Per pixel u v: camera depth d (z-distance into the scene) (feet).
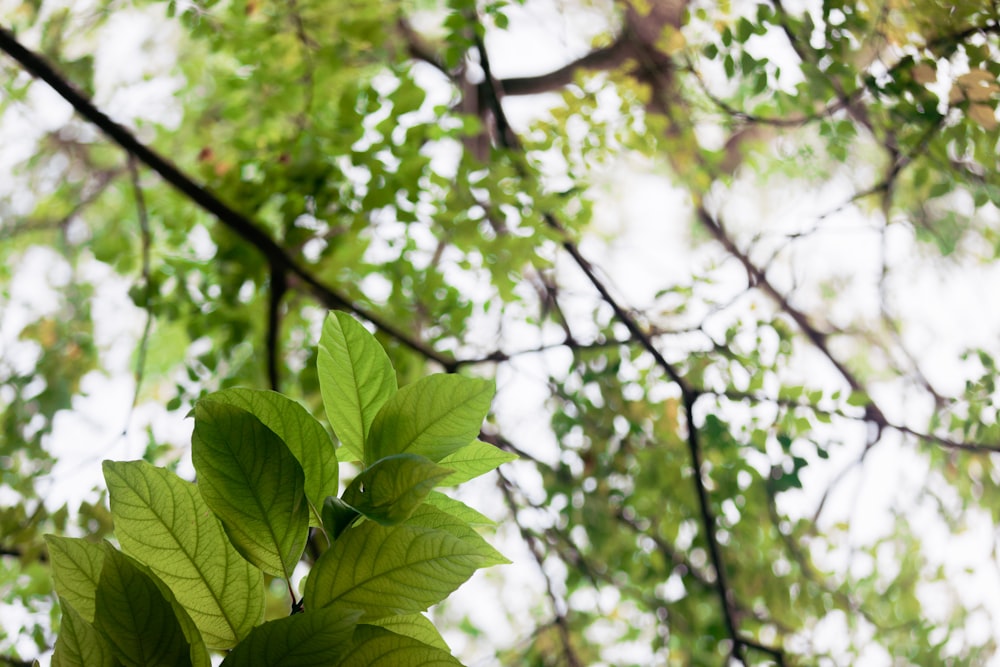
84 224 13.23
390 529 2.89
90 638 2.80
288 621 2.79
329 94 11.04
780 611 12.47
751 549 12.75
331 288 11.24
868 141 10.53
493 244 10.65
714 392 11.88
